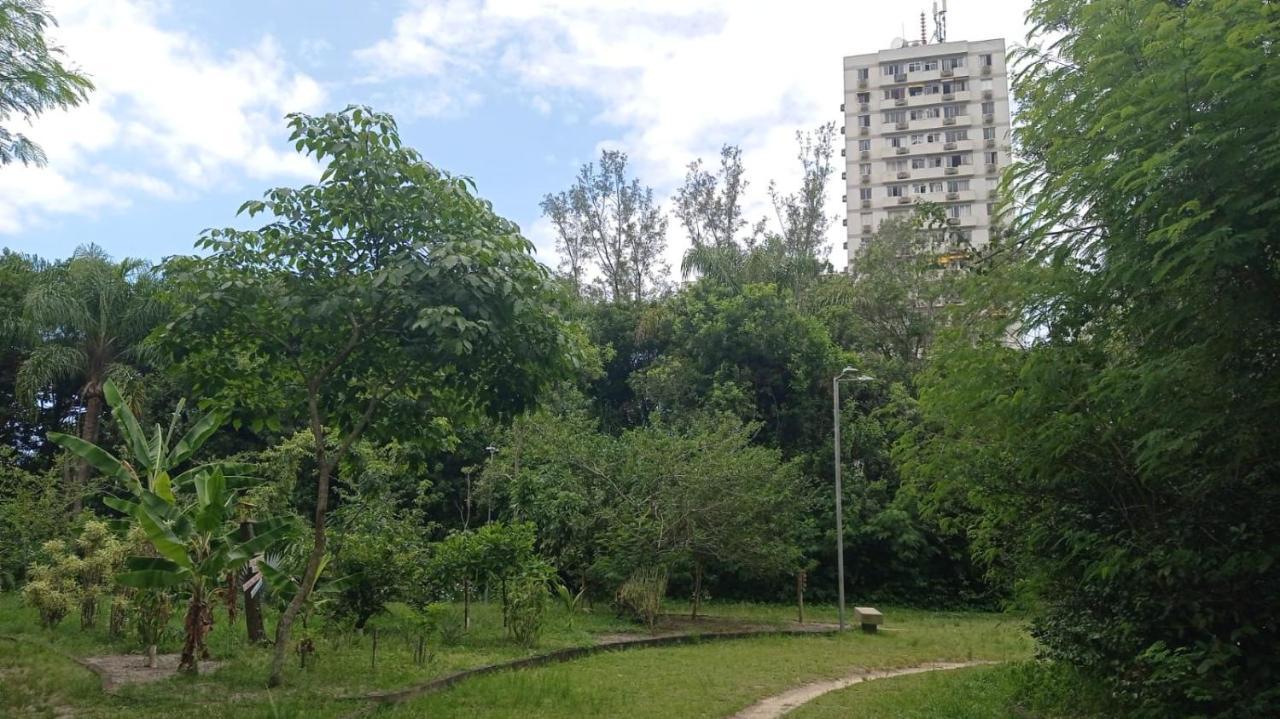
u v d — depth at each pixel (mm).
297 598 9062
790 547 20391
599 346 32312
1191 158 5852
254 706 7691
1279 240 5742
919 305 30938
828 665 12758
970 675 11047
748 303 30359
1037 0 7891
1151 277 6211
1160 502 7820
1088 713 8062
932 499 9961
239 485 10648
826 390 29500
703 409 28469
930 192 54938
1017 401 7754
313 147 8469
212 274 8469
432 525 16906
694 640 15797
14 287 26141
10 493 18406
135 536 11773
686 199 40719
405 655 11258
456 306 7941
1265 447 6465
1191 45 5953
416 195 8578
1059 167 7527
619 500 19109
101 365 24438
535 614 13367
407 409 9516
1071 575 8852
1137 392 6605
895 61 57094
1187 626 7461
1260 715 6570
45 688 8227
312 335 8703
